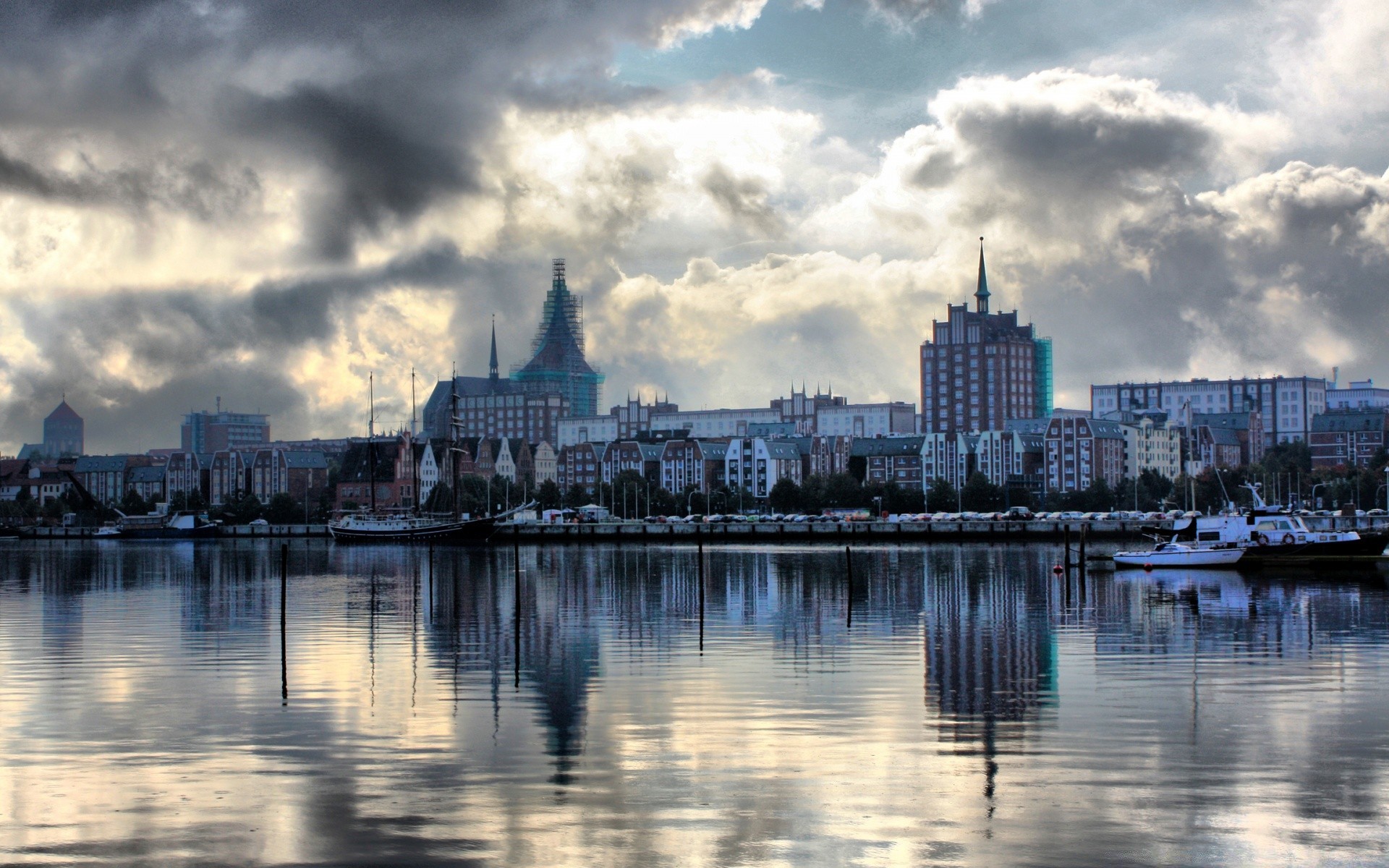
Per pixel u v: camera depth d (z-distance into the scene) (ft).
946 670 206.28
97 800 130.11
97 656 232.32
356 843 116.47
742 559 559.79
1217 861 110.73
